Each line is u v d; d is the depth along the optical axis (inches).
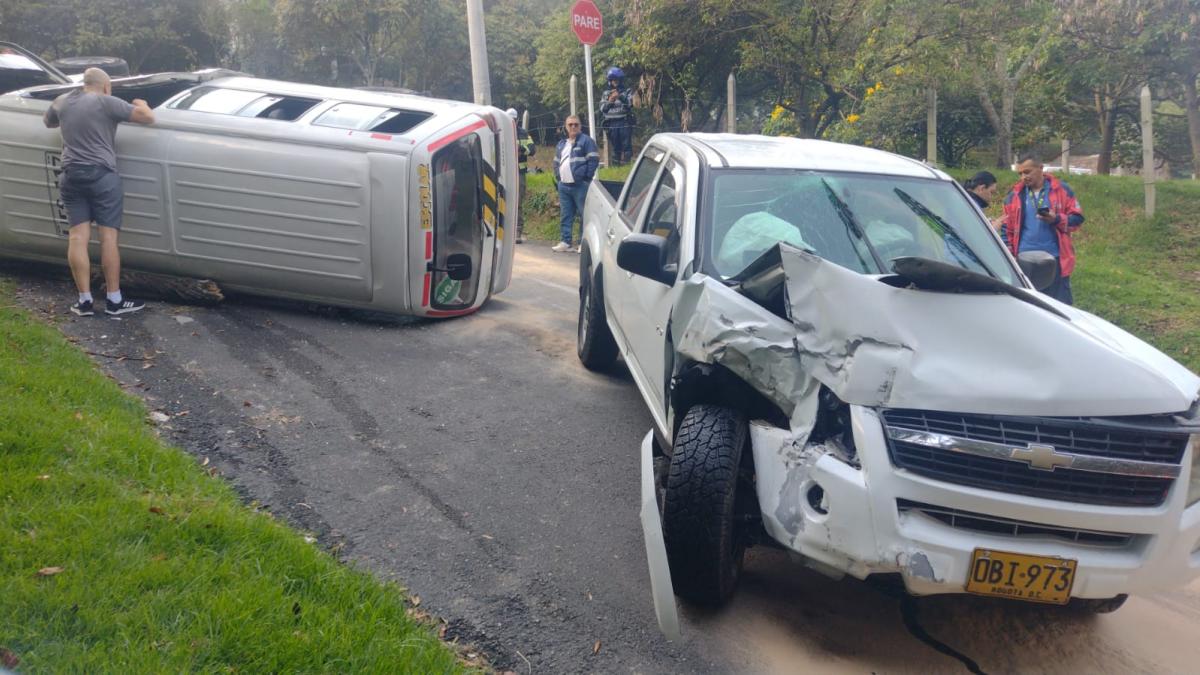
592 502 192.4
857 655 147.3
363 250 302.8
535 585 159.2
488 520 181.5
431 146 303.6
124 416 202.2
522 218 605.0
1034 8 468.4
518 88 1525.6
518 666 137.1
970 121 561.9
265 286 313.0
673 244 190.2
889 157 216.2
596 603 155.0
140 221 307.9
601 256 267.3
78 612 117.9
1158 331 331.6
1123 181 475.5
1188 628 164.9
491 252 335.9
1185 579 137.6
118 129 303.3
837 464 135.4
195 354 265.1
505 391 257.8
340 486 190.9
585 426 235.1
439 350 291.7
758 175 195.0
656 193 225.8
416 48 1633.9
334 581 140.6
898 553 131.4
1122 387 132.3
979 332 135.9
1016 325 136.3
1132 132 896.9
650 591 159.9
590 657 140.6
